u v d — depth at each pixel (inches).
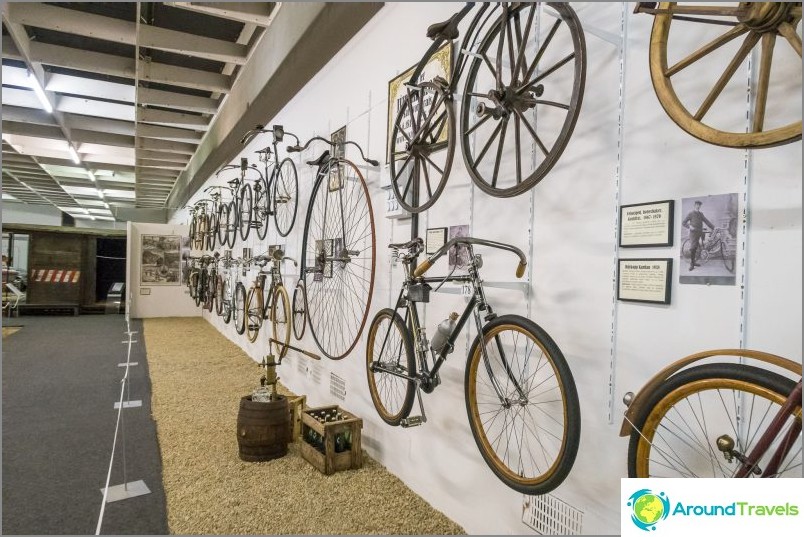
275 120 199.3
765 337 44.4
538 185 69.8
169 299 388.8
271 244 200.2
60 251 390.9
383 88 112.3
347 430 104.7
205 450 112.2
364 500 91.1
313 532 79.3
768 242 44.6
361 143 123.1
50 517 81.3
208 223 318.3
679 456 51.0
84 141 289.0
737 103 47.1
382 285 110.7
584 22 63.2
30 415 134.3
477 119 82.2
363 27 124.0
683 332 50.8
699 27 50.5
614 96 59.1
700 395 49.4
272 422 107.4
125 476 91.9
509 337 74.1
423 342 82.3
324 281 145.3
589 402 60.7
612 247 58.6
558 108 67.2
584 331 61.9
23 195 538.3
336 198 139.0
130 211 720.3
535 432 68.9
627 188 57.2
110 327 317.4
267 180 197.8
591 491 59.8
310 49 140.4
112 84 216.2
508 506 72.7
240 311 241.6
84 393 157.1
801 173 42.4
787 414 37.8
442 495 87.3
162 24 175.6
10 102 223.0
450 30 76.2
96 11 165.9
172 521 80.9
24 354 220.8
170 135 282.8
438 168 83.4
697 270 49.8
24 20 140.5
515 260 73.5
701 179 49.8
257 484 95.7
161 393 158.7
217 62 206.4
